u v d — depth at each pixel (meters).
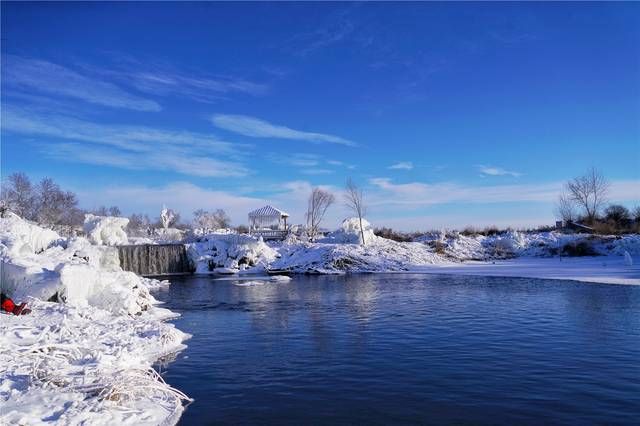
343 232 69.00
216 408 10.90
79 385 10.77
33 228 39.28
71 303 21.61
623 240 60.44
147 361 14.90
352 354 15.80
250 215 77.75
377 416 10.34
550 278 39.88
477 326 20.20
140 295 27.12
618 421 9.88
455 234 74.56
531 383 12.35
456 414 10.38
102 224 58.91
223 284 43.25
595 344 16.39
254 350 16.61
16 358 12.80
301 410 10.75
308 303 29.19
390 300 29.61
